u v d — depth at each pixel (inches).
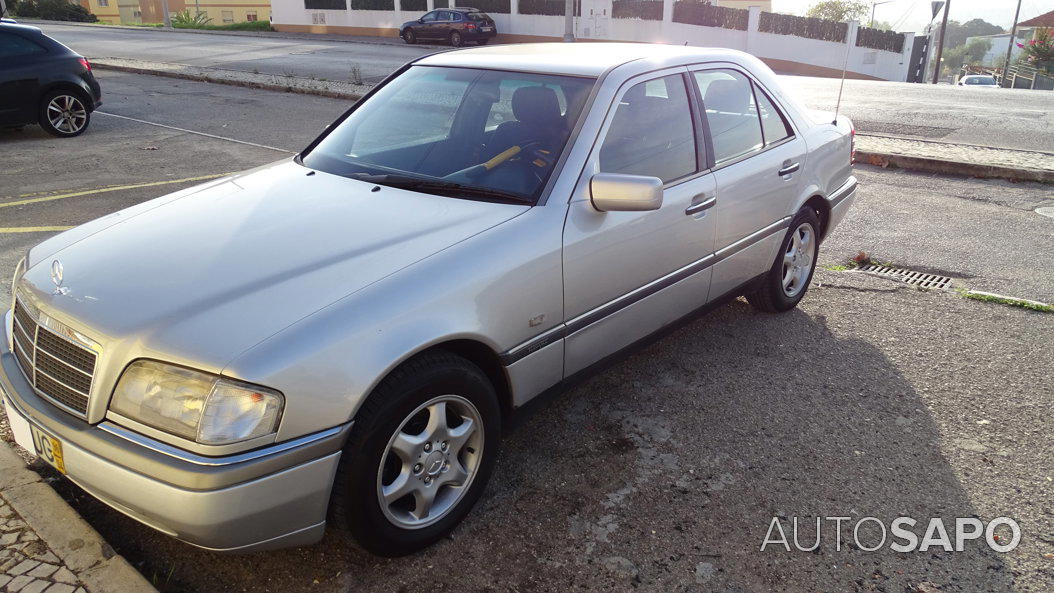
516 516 117.2
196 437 86.4
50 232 245.1
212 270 102.7
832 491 124.0
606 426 142.3
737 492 123.4
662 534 113.6
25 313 106.6
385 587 103.0
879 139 402.6
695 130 147.6
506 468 129.3
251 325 91.5
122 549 109.0
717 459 132.3
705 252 150.6
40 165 344.5
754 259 168.9
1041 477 128.1
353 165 138.6
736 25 1269.7
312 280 99.5
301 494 91.5
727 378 160.6
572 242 119.6
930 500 122.0
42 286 105.4
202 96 567.2
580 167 123.6
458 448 109.4
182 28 1584.6
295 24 1563.7
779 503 120.8
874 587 104.0
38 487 115.6
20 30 396.8
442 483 108.8
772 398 152.7
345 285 98.6
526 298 113.4
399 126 144.9
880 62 1304.1
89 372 94.0
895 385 158.1
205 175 328.5
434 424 104.0
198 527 86.9
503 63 146.6
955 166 335.3
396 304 97.7
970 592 103.3
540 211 118.0
